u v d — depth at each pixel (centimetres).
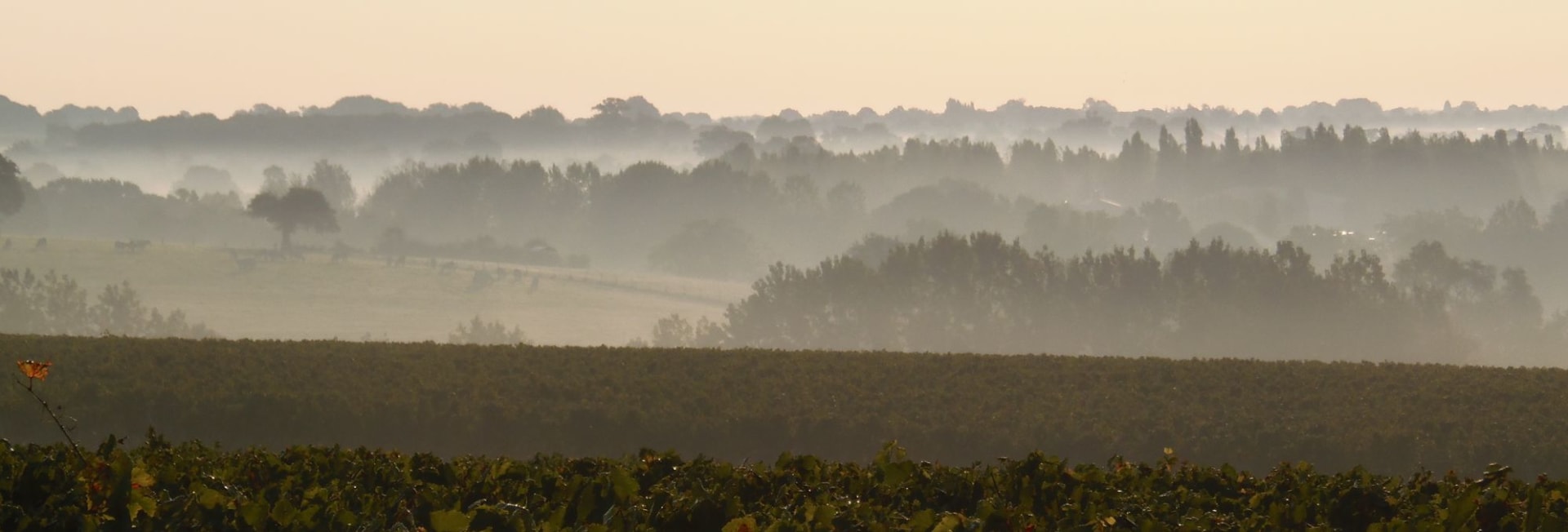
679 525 2220
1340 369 8844
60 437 7062
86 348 8306
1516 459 6756
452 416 7431
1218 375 8506
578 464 2845
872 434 7369
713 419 7481
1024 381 8288
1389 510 2495
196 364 8075
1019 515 2203
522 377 8150
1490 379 8394
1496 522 2441
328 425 7388
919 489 2581
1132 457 7131
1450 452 6844
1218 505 2583
